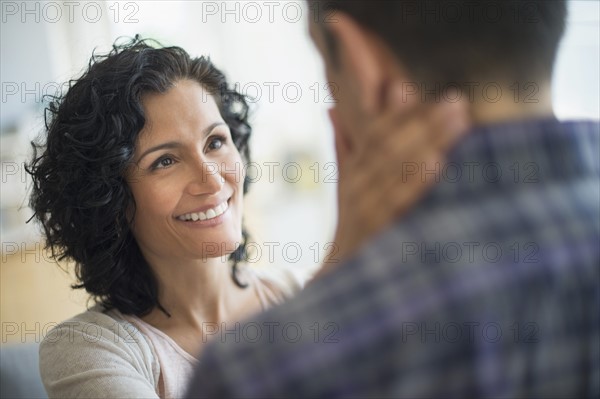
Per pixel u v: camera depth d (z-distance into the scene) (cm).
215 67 124
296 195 388
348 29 48
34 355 135
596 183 49
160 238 116
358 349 44
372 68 47
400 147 48
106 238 115
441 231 45
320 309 46
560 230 46
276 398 45
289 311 47
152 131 112
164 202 113
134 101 110
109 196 111
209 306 124
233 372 46
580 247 47
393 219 48
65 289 257
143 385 108
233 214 120
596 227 48
